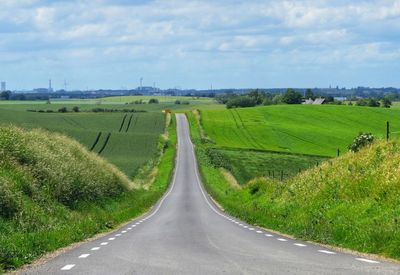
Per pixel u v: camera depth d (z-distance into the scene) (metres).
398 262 13.24
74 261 13.66
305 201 28.86
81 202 31.77
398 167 23.42
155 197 57.97
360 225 18.52
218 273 11.36
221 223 28.70
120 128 152.50
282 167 99.50
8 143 29.80
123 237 20.62
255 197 44.34
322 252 15.10
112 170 49.59
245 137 143.88
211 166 104.06
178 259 13.61
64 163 33.66
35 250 15.45
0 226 19.55
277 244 17.41
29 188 25.89
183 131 158.38
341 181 27.25
